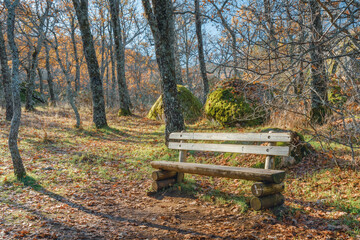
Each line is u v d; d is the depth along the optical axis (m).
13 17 5.61
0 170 6.27
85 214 4.34
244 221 3.84
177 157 7.82
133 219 4.19
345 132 4.76
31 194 5.07
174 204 4.77
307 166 5.92
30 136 10.23
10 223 3.79
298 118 8.46
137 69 32.78
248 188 5.17
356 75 4.01
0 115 13.69
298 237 3.27
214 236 3.49
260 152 4.43
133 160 7.93
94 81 12.71
